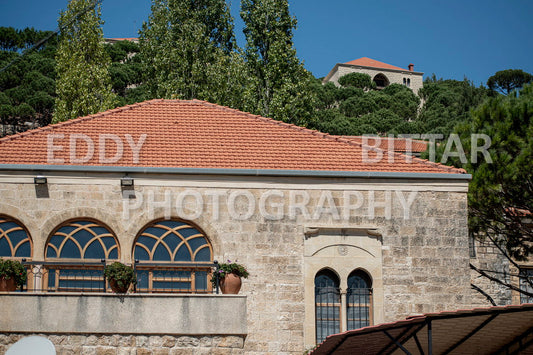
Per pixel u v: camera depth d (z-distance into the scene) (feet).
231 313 58.54
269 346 62.49
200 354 57.93
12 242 62.80
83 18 143.13
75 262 61.16
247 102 134.51
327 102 320.09
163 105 79.66
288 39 140.26
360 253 65.36
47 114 243.60
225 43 165.58
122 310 57.67
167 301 58.18
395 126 268.62
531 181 69.92
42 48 302.66
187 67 143.54
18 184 63.21
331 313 64.64
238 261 63.87
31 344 49.26
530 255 88.17
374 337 50.52
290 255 64.54
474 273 85.76
